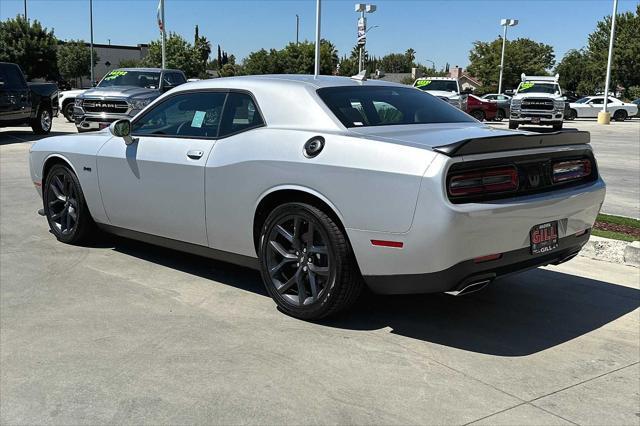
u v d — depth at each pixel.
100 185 5.43
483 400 3.20
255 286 4.91
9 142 16.03
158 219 4.98
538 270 5.55
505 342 3.96
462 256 3.51
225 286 4.90
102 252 5.80
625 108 39.41
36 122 18.27
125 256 5.68
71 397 3.16
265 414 3.01
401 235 3.58
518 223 3.68
